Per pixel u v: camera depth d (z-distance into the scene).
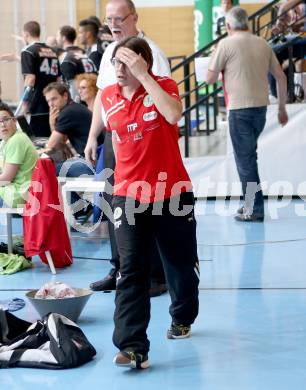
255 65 8.38
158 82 4.32
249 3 17.39
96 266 7.07
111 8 5.47
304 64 10.98
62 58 11.33
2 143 7.45
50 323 4.55
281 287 6.10
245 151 8.63
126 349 4.30
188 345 4.78
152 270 5.95
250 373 4.29
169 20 18.03
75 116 8.42
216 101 11.84
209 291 6.04
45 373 4.37
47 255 6.82
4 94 17.33
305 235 8.12
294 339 4.86
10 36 17.44
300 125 10.00
